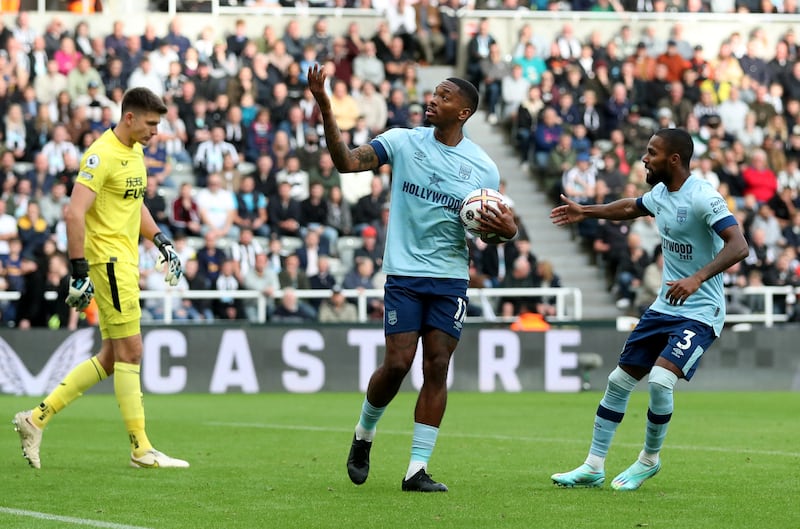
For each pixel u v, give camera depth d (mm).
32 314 26391
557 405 23094
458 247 10539
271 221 30359
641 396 26328
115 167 11906
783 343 28938
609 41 39375
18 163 30672
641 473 10562
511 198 34406
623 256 31734
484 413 20938
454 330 10477
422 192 10445
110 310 12070
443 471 12039
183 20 36125
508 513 9031
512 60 37344
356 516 8859
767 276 32094
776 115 38062
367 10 37531
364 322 27188
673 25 40000
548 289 29297
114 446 14625
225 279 28000
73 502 9609
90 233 12039
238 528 8305
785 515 9016
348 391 27031
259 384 26688
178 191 31344
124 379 12141
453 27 38812
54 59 33000
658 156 10547
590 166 33688
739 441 15680
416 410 10492
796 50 40469
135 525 8414
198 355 26422
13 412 20359
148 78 33000
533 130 35219
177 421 19078
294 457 13406
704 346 10359
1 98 31516
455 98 10477
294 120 33062
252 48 34500
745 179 35219
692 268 10461
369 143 10539
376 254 29641
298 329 26859
